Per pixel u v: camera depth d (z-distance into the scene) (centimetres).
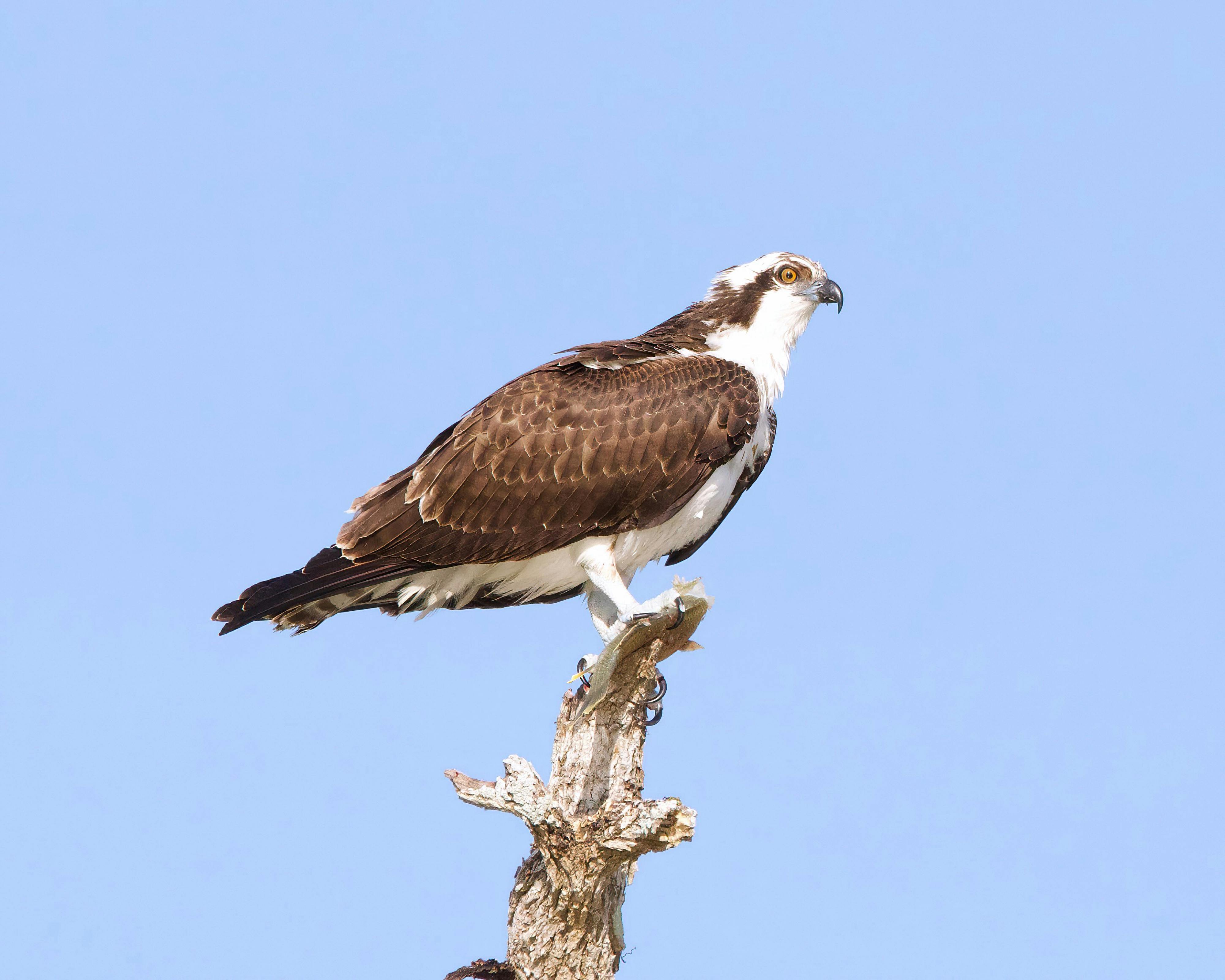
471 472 1273
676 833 964
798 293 1409
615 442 1272
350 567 1266
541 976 1056
